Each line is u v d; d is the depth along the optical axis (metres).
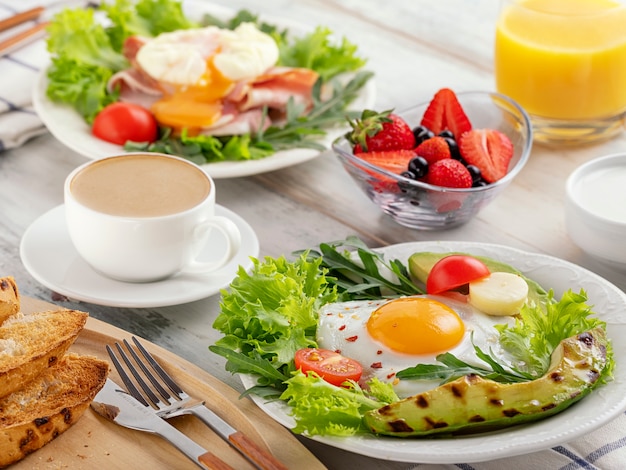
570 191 0.87
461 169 0.89
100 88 1.01
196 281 0.84
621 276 0.87
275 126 1.00
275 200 0.95
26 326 0.75
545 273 0.82
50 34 1.08
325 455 0.73
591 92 1.00
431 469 0.73
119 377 0.76
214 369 0.79
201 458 0.69
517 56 1.01
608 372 0.73
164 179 0.85
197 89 0.99
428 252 0.83
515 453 0.68
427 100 0.98
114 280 0.84
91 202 0.82
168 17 1.10
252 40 1.04
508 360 0.75
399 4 1.27
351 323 0.77
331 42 1.17
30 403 0.73
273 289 0.78
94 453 0.71
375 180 0.89
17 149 1.00
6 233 0.90
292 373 0.72
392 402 0.72
